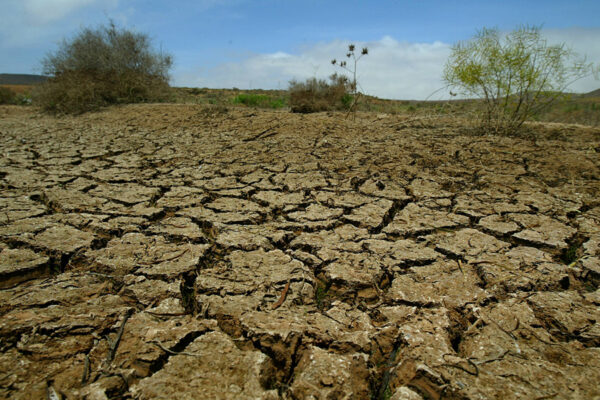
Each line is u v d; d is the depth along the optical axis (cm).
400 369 125
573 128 538
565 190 301
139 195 296
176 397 110
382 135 528
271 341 137
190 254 199
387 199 287
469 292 168
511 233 225
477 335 141
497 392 113
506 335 139
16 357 125
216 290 167
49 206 279
